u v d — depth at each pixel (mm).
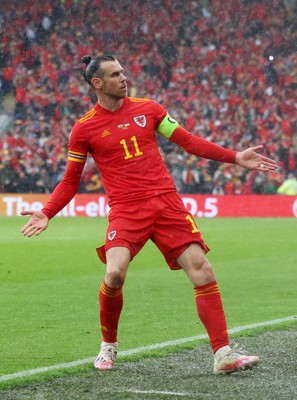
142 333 15016
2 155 61156
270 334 14250
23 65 66312
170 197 11102
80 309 18562
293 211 57094
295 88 66250
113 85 10992
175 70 67375
